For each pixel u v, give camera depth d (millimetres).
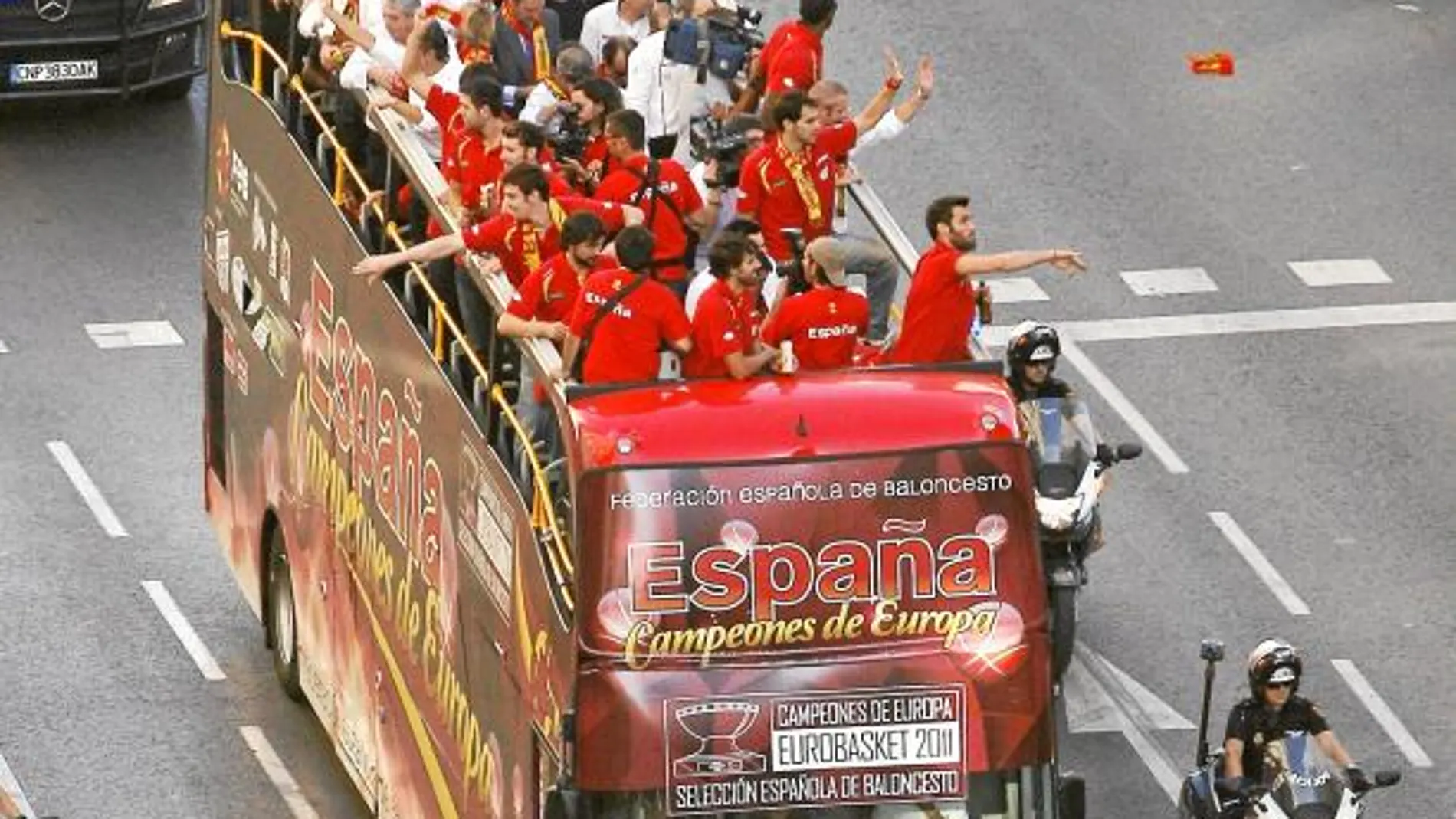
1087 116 94312
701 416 51344
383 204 61750
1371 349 84125
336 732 66500
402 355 60250
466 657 57562
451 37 66875
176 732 69625
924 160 91875
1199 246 88562
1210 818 62969
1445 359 83750
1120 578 74625
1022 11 99625
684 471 50781
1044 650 51531
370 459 62500
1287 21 99875
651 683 50906
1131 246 88562
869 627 51219
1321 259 88125
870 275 59438
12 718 69812
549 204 56625
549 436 55031
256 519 70562
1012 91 95250
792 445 51031
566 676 51625
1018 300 85938
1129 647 72125
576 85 62625
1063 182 91250
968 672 51344
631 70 66688
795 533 50969
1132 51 97812
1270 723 63000
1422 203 90938
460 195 59188
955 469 51125
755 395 51844
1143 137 93562
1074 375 82688
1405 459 79312
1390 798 67250
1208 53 97812
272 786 67875
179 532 76938
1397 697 70500
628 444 50812
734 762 51094
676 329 53188
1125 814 66562
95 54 93688
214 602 74500
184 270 87688
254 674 71688
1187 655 71812
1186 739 69062
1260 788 62438
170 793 67500
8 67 93125
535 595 53406
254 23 70750
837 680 51125
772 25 95312
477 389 56406
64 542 76312
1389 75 97062
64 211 90188
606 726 50906
